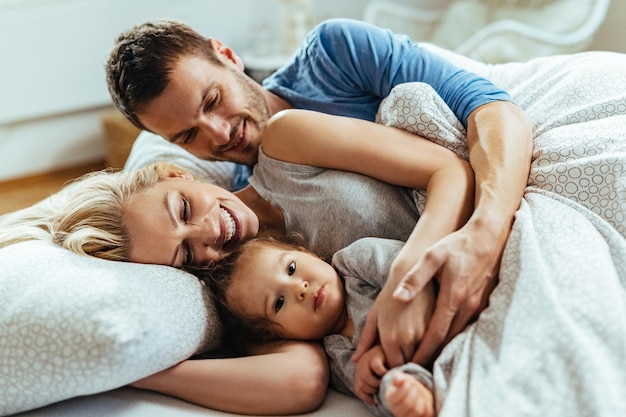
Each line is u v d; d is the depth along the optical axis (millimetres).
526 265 973
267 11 3443
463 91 1283
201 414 1025
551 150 1169
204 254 1188
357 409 1031
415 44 1443
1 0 2949
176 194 1188
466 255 979
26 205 2936
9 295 1034
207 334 1135
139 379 1056
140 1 3174
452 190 1113
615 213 1074
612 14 2652
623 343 877
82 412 1036
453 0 3543
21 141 3223
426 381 919
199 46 1366
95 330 964
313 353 1076
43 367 975
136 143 1812
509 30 2559
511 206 1075
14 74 3068
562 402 833
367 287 1110
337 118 1243
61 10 3057
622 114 1216
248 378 1027
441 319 955
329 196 1202
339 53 1396
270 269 1131
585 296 929
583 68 1308
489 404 844
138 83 1300
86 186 1271
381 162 1193
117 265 1091
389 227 1203
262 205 1347
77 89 3203
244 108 1382
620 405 817
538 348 885
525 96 1375
